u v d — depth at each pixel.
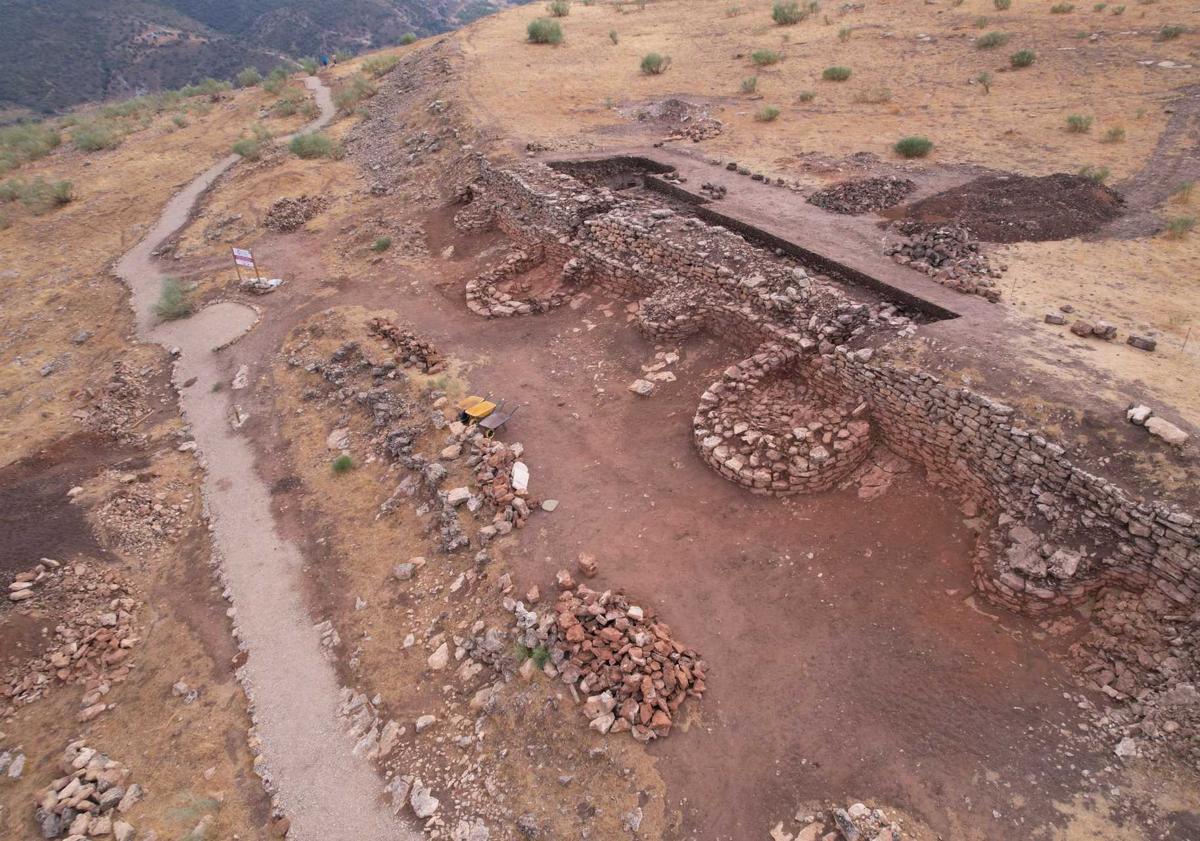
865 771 9.68
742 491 14.45
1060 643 10.68
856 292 17.66
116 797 10.76
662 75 41.91
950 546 12.50
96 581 14.88
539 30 50.19
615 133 32.81
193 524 16.66
